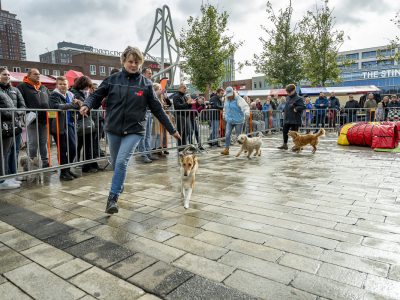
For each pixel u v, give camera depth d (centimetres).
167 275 225
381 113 1433
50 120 524
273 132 1450
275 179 521
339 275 223
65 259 250
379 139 861
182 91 810
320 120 1491
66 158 536
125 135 345
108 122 348
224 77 2297
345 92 2097
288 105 860
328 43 2178
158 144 793
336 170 590
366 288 207
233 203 393
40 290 209
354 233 296
